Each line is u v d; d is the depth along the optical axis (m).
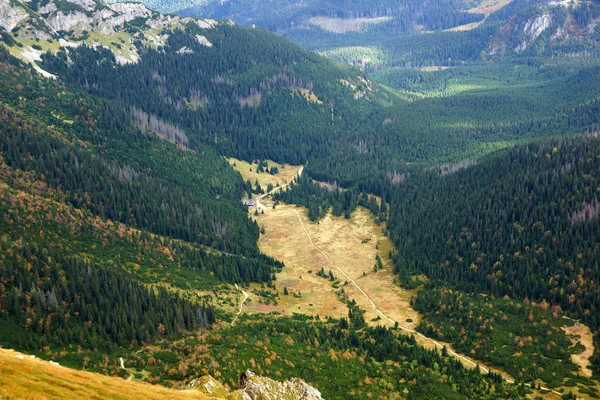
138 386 133.38
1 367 118.69
